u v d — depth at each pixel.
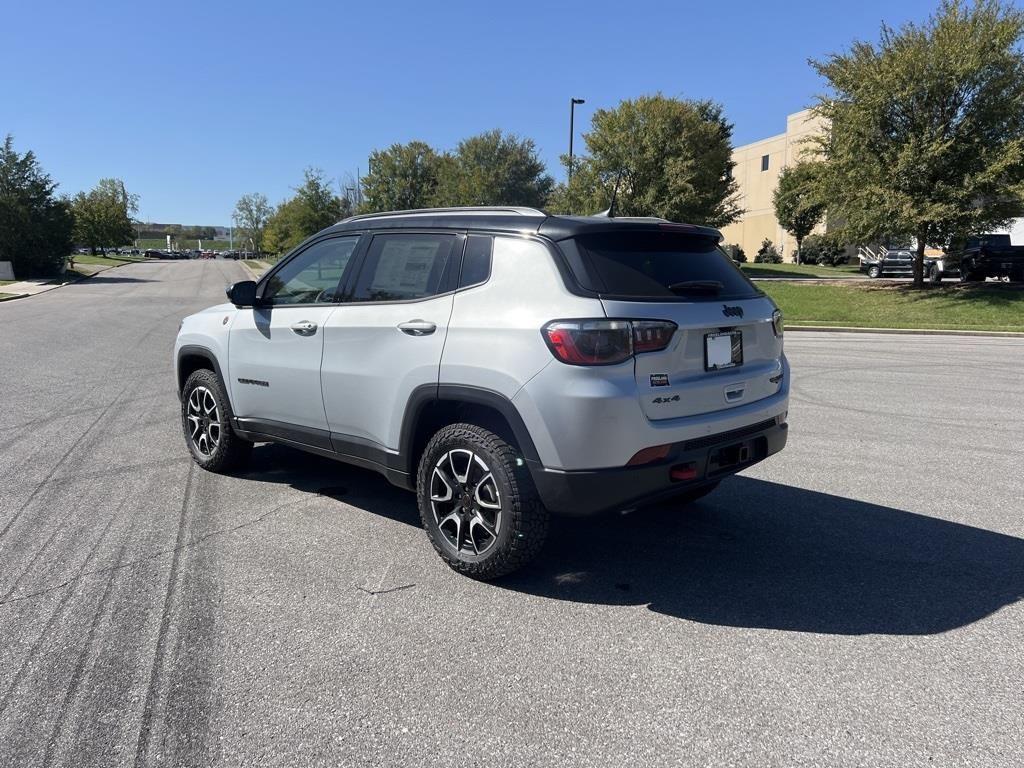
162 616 3.44
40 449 6.29
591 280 3.38
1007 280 27.56
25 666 3.02
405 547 4.27
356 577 3.87
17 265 42.41
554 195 36.12
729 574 3.97
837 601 3.66
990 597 3.71
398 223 4.23
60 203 44.28
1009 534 4.56
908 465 6.08
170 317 19.66
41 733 2.60
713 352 3.67
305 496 5.14
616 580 3.88
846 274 35.59
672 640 3.27
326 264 4.59
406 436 3.96
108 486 5.32
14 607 3.51
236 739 2.57
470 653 3.15
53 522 4.61
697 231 3.95
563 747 2.54
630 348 3.30
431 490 3.92
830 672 3.01
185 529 4.51
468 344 3.61
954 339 16.48
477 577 3.80
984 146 20.44
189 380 5.60
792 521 4.79
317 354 4.44
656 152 30.70
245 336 5.00
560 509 3.42
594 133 31.66
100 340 14.26
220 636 3.26
